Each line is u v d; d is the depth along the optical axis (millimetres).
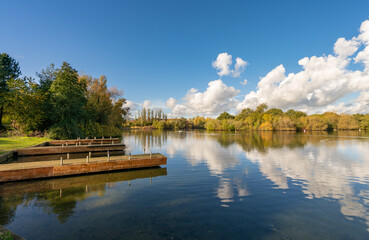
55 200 8617
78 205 8047
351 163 17312
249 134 65312
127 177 12516
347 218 7066
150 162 15234
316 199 8883
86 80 42406
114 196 9133
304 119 90438
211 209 7707
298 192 9797
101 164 13586
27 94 27188
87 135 35906
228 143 35156
